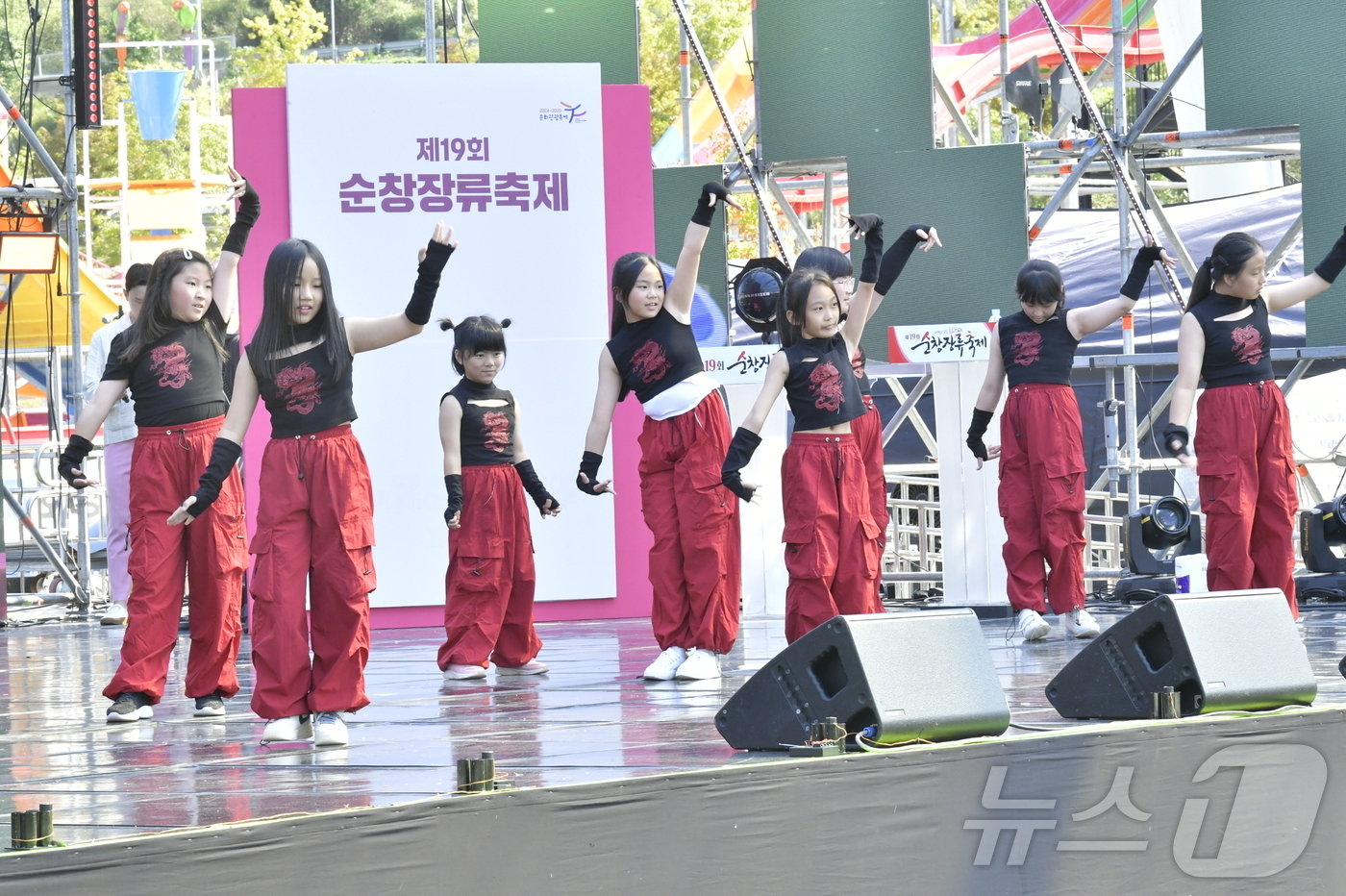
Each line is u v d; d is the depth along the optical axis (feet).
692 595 36.47
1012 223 57.67
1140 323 74.79
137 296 33.78
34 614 67.05
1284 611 25.61
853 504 34.14
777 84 60.29
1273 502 38.52
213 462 27.84
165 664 31.83
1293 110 55.67
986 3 134.21
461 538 38.73
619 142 55.83
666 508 36.83
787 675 22.59
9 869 15.03
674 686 34.99
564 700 32.91
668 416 36.68
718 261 62.03
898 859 19.95
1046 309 43.83
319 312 27.94
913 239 35.55
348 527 27.48
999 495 44.98
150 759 25.91
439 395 54.34
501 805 17.49
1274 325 70.69
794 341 34.53
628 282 36.70
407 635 52.16
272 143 54.60
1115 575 56.59
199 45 135.13
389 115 54.60
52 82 68.69
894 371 65.10
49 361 74.18
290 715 27.30
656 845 18.38
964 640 22.98
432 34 78.23
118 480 59.62
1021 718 26.55
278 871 16.24
